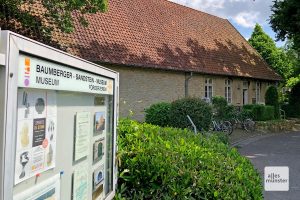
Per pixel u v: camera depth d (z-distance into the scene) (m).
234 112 22.02
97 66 2.91
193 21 28.16
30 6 15.49
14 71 1.77
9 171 1.75
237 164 4.76
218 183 3.97
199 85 24.33
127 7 23.08
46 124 2.12
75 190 2.55
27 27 14.58
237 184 4.03
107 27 20.06
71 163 2.49
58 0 12.62
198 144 5.50
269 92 27.98
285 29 27.11
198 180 3.97
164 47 22.67
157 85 21.36
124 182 4.17
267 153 14.42
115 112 3.48
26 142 1.91
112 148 3.44
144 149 4.43
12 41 1.75
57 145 2.26
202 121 12.93
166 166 4.11
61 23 13.19
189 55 24.11
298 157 13.45
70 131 2.46
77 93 2.58
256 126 23.22
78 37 17.86
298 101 32.12
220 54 27.30
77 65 2.48
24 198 1.90
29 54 1.90
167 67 21.22
